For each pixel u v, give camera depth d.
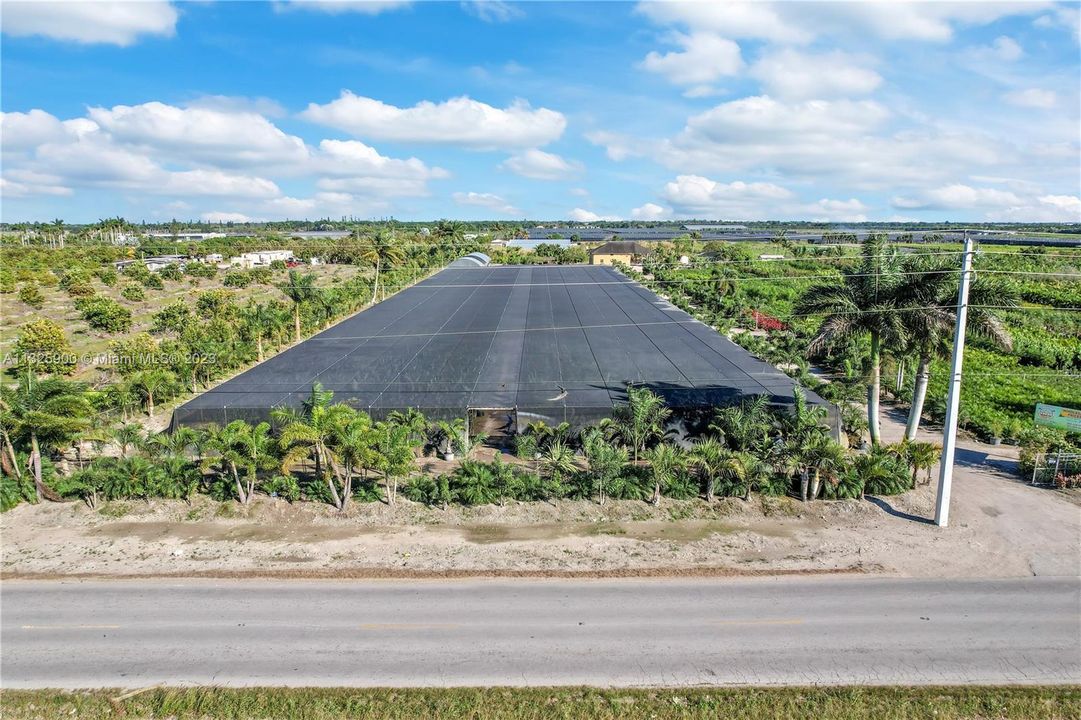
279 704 14.53
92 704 14.74
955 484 27.16
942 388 43.75
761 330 63.94
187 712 14.48
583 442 27.72
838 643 16.58
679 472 25.66
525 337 46.41
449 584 19.55
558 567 20.45
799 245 146.62
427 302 65.69
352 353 41.62
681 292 81.62
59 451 28.78
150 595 19.14
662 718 14.13
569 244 179.75
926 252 31.00
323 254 141.12
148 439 27.66
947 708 14.39
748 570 20.20
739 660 15.95
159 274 96.06
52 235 156.88
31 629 17.55
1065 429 31.80
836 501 24.75
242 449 24.92
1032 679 15.33
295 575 20.12
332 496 24.81
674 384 33.16
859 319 27.91
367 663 15.95
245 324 54.09
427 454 29.67
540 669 15.66
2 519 24.23
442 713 14.26
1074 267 97.56
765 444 25.92
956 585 19.38
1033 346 55.59
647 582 19.56
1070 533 22.73
